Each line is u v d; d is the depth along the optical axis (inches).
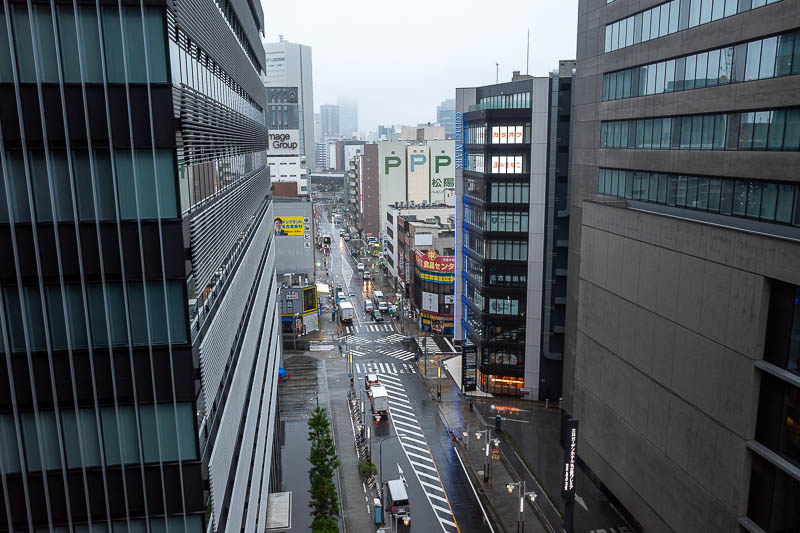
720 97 1363.2
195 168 855.1
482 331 2839.6
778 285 1079.6
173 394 788.6
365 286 5221.5
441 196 6747.1
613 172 1910.7
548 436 2411.4
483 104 2834.6
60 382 767.1
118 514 810.8
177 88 753.6
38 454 781.9
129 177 734.5
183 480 813.2
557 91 2497.5
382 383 3051.2
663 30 1588.3
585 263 1875.0
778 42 1182.9
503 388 2839.6
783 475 1091.9
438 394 2812.5
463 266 3230.8
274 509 1562.5
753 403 1141.1
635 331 1563.7
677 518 1396.4
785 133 1175.6
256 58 1850.4
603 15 1927.9
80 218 737.0
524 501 1926.7
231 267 1162.6
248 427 1274.6
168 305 768.3
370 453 2226.9
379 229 7283.5
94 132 717.9
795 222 1152.2
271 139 5821.9
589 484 1996.8
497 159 2610.7
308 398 2864.2
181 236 754.2
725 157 1350.9
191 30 839.1
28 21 687.1
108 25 699.4
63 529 805.2
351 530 1813.5
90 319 760.3
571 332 2263.8
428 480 2097.7
